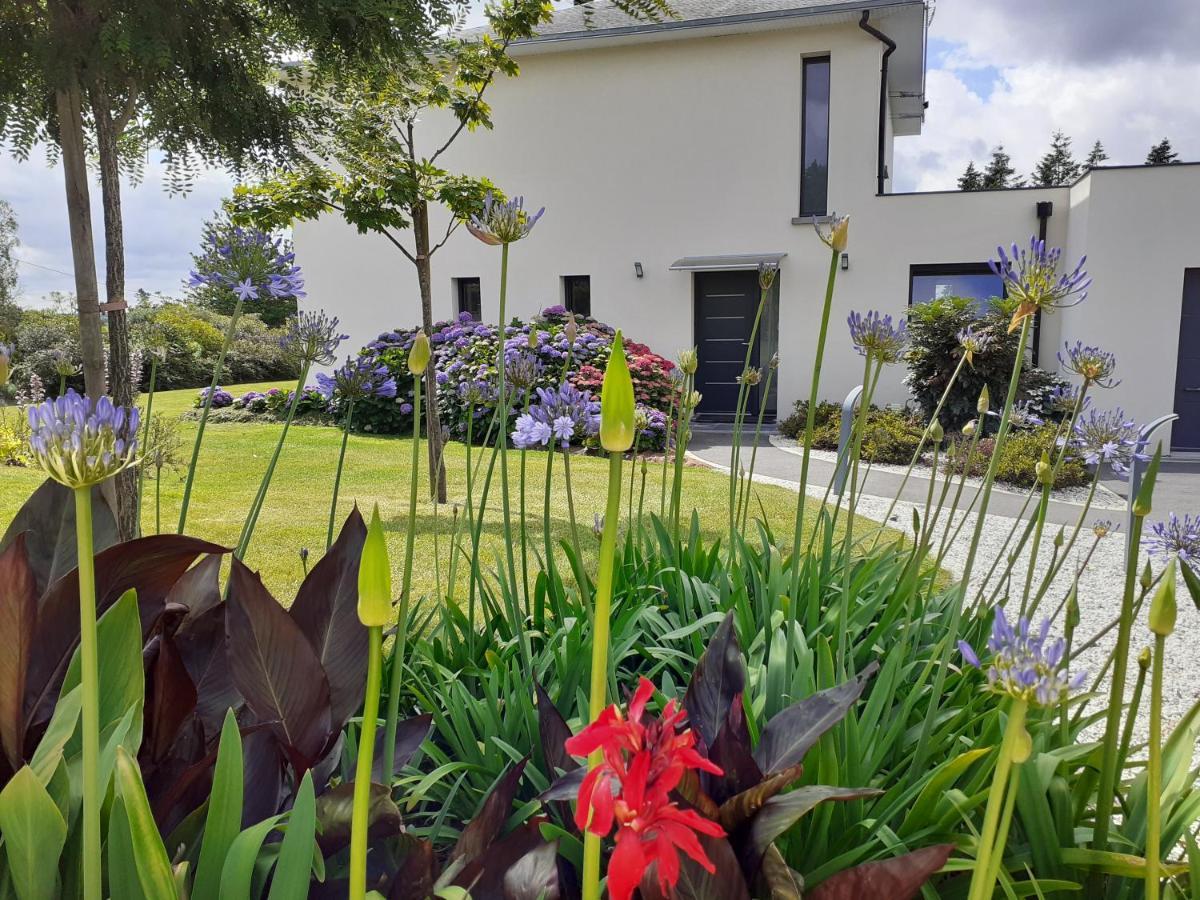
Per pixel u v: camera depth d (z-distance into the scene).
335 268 14.69
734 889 1.15
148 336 3.65
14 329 8.63
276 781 1.41
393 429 11.67
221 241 2.09
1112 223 11.02
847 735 1.62
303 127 3.54
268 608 1.43
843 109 12.53
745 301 13.60
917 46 13.65
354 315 14.72
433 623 3.27
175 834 1.25
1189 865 1.40
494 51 6.17
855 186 12.59
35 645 1.46
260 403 12.91
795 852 1.54
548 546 2.57
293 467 8.48
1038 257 1.64
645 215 13.57
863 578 2.58
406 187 5.86
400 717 2.23
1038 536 1.93
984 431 10.62
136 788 0.87
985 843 0.90
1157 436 11.28
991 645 0.90
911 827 1.54
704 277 13.73
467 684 2.33
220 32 2.75
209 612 1.71
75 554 1.68
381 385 2.21
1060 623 4.10
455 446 10.20
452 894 1.10
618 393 0.80
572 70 13.57
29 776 0.98
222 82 2.92
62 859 1.13
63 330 9.05
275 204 5.78
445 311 14.38
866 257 12.66
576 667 2.04
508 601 2.50
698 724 1.62
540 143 13.84
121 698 1.30
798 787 1.59
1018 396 10.55
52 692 1.45
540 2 5.97
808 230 12.93
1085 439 2.38
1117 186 10.97
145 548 1.49
